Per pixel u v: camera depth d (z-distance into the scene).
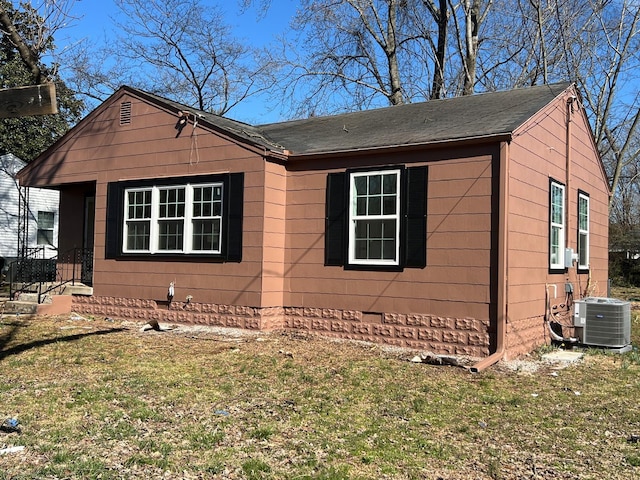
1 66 23.44
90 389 6.15
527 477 4.16
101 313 12.28
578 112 12.15
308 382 6.77
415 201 9.22
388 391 6.45
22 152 24.81
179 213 11.27
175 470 4.07
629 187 31.19
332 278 10.07
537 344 9.59
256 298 10.22
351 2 23.78
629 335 9.99
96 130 12.55
